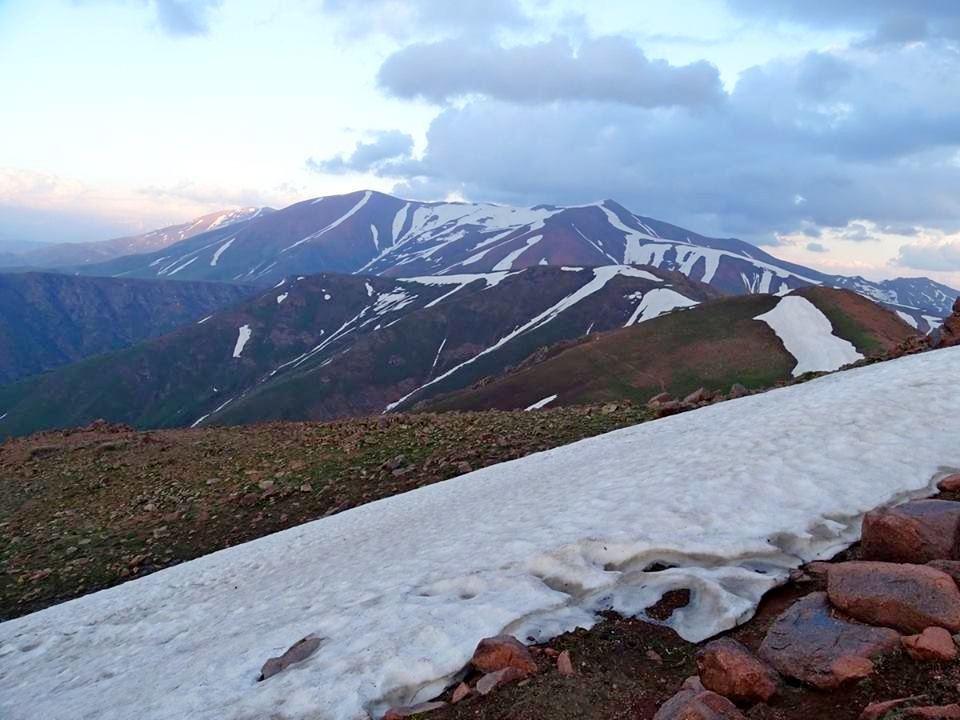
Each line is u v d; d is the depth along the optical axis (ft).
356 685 23.34
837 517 32.45
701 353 290.15
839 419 50.01
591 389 283.18
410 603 30.37
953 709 15.78
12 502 93.30
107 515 85.87
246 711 23.59
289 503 81.35
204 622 42.24
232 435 115.44
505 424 98.27
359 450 94.79
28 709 34.73
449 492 65.77
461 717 20.99
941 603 19.36
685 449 53.26
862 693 18.07
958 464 37.19
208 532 77.25
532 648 24.25
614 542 31.99
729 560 29.35
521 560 32.55
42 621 55.16
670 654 23.25
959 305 96.07
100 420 138.31
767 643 21.31
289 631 31.83
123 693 31.60
